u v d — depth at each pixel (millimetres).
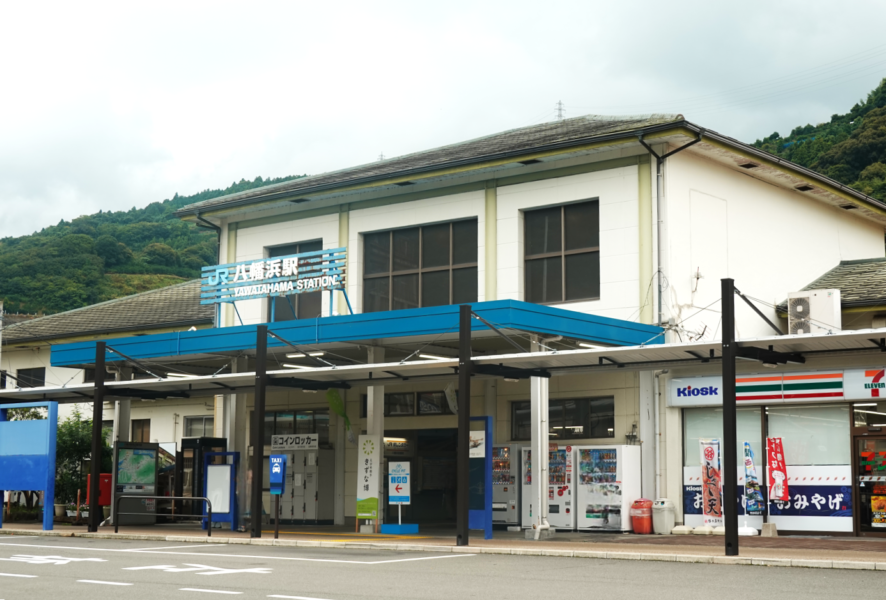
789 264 25609
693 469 21375
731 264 23594
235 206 27875
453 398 24016
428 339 20719
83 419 33219
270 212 28094
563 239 23172
